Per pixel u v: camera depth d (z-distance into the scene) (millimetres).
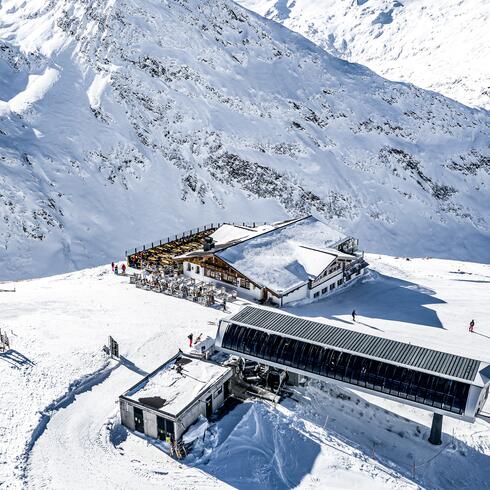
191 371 36562
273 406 35531
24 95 118812
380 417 36812
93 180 108688
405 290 63938
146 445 32031
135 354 41062
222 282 58656
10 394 35062
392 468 31844
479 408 32406
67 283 60031
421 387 32531
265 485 29188
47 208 98625
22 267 89625
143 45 139875
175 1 159375
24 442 31078
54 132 112125
